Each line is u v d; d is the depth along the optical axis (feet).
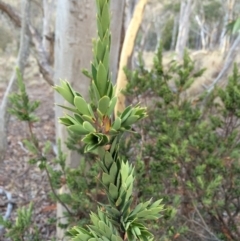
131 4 13.24
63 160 6.05
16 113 4.93
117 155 2.19
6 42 15.87
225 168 6.04
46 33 12.09
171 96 6.66
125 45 8.02
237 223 7.04
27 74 32.71
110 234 2.21
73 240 2.24
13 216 12.91
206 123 6.47
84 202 5.51
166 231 5.14
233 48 12.03
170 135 5.94
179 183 6.10
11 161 17.70
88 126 1.95
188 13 36.19
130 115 2.05
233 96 6.24
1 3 10.85
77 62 7.20
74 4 6.89
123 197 2.19
